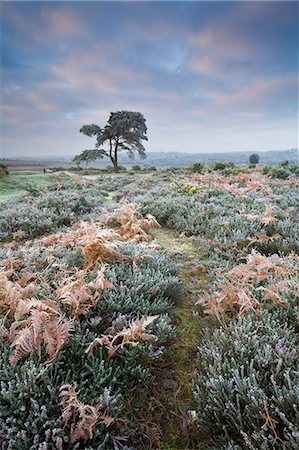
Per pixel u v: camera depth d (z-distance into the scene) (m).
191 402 2.02
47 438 1.51
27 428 1.57
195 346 2.57
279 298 2.50
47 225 6.40
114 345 2.25
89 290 2.68
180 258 4.50
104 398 1.72
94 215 7.03
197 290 3.52
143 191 10.68
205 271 3.97
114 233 4.05
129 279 3.04
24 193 12.62
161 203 7.34
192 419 1.84
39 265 3.72
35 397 1.73
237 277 3.17
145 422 1.87
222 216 5.92
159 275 3.26
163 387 2.14
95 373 1.95
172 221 6.37
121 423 1.81
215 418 1.75
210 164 23.70
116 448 1.57
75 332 2.29
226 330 2.38
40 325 2.12
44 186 14.85
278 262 3.24
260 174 15.65
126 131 41.44
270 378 1.77
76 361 2.11
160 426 1.87
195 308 3.14
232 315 2.74
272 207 6.07
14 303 2.62
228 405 1.64
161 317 2.51
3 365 1.86
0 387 1.83
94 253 3.57
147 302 2.71
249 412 1.60
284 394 1.64
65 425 1.59
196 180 13.38
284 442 1.42
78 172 30.28
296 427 1.42
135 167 35.34
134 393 2.05
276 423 1.60
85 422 1.61
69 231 5.39
